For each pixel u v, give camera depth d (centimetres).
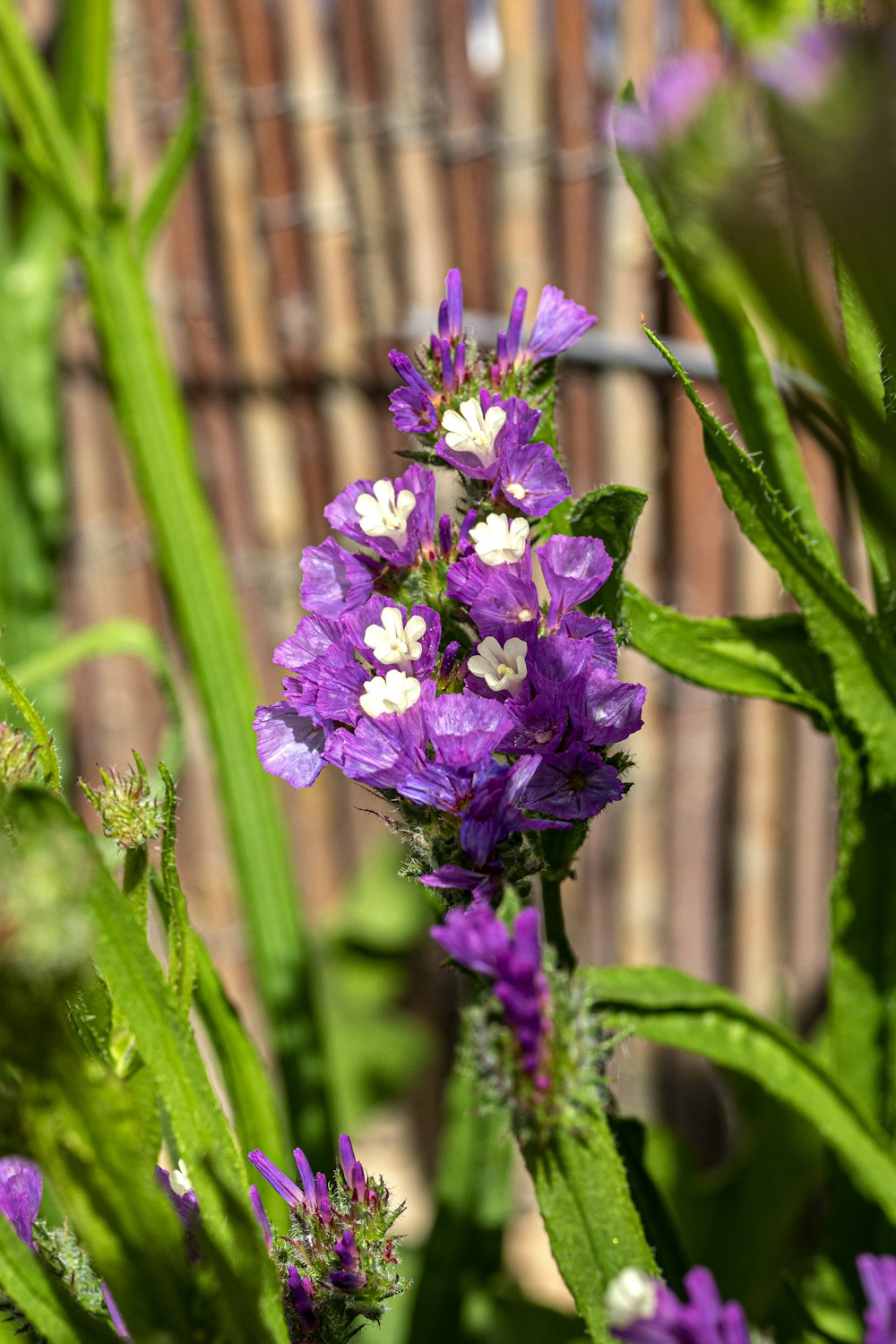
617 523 37
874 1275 33
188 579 61
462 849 35
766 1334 44
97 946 34
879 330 25
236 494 106
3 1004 32
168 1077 35
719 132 22
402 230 97
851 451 33
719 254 24
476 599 36
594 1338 36
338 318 101
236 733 62
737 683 43
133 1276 34
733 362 43
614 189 90
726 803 103
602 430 96
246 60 94
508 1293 71
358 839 113
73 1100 33
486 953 34
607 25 88
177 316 102
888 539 29
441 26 91
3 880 31
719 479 40
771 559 41
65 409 103
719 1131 109
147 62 95
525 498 37
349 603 38
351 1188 37
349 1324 37
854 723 42
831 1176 45
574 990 35
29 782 35
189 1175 35
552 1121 35
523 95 90
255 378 103
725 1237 70
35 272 88
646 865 105
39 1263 35
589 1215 36
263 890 62
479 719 35
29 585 93
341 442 104
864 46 22
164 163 58
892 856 42
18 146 57
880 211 21
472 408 37
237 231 99
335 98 94
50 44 90
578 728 35
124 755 112
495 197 94
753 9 38
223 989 42
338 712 36
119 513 107
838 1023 43
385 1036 111
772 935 106
